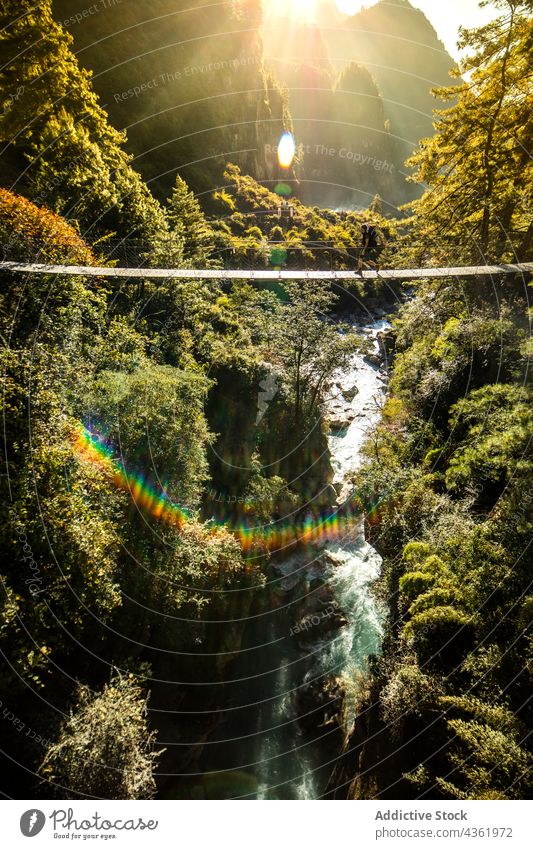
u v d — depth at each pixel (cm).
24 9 1852
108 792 959
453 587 1281
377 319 5362
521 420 1451
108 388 1575
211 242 4438
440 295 2959
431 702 1126
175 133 6631
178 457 1752
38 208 2088
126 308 2503
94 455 1443
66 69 2336
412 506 1822
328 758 1641
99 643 1317
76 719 1041
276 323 3316
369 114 14638
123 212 3119
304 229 6644
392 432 2586
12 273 1741
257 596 2172
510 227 2600
